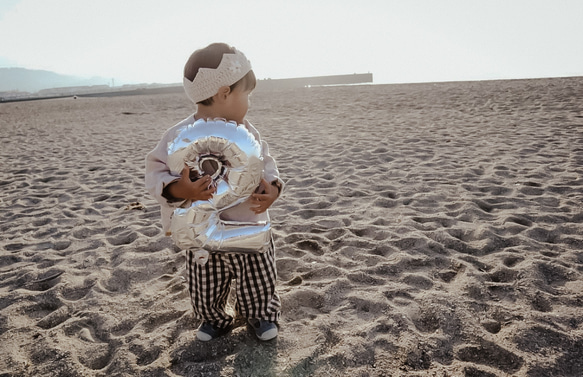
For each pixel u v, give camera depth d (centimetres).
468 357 185
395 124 940
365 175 511
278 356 185
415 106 1270
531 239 301
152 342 199
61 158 758
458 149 627
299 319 217
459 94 1465
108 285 269
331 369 176
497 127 806
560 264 259
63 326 220
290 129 977
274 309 192
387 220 353
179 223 160
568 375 170
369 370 175
